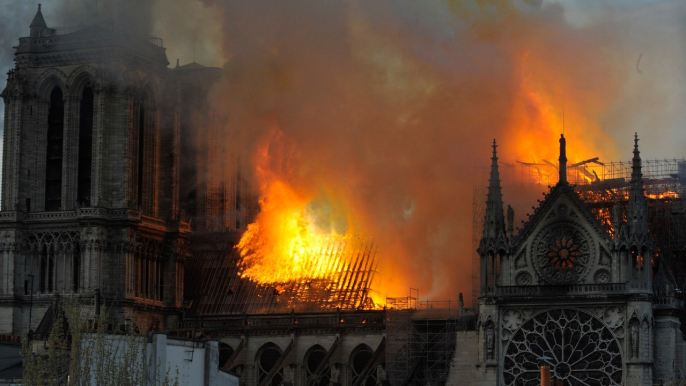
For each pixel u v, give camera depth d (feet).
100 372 527.40
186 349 650.43
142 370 563.07
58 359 579.07
